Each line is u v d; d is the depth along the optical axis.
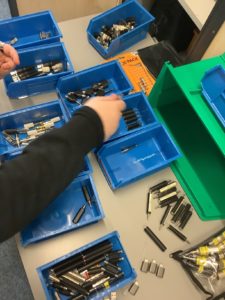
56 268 0.66
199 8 0.83
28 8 1.29
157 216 0.78
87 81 0.94
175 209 0.79
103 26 1.06
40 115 0.85
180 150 0.90
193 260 0.70
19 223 0.48
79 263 0.68
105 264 0.68
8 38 1.01
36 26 1.02
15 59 0.79
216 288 0.71
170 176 0.84
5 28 0.97
